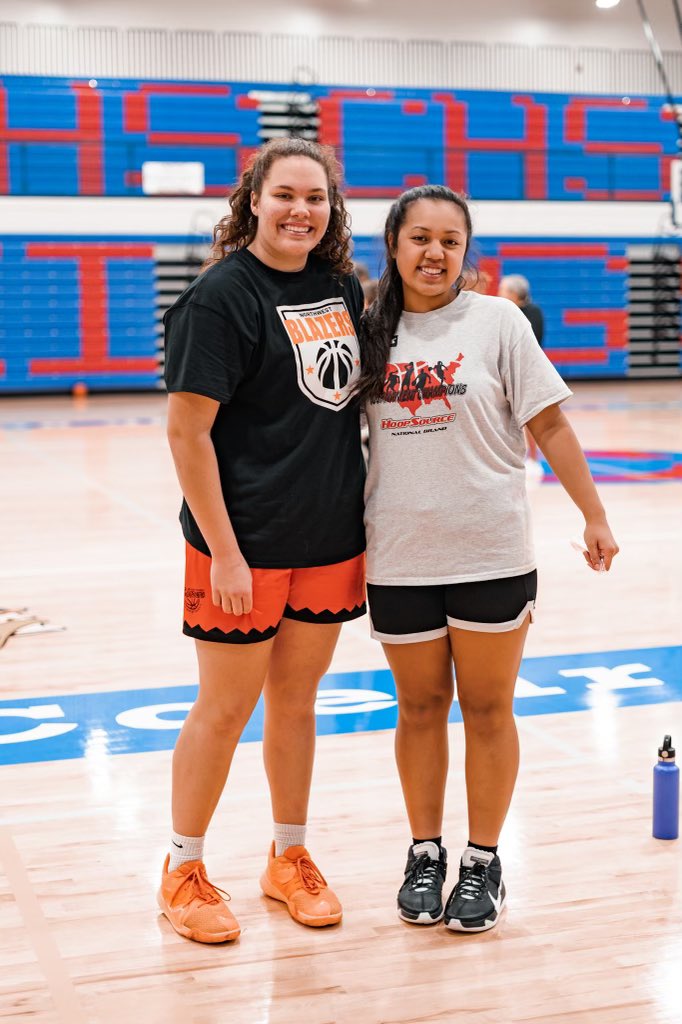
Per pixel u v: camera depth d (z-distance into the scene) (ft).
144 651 16.19
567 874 9.48
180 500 28.40
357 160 59.72
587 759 12.12
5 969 8.07
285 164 8.14
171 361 8.17
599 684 14.69
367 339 8.63
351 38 58.95
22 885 9.39
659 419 45.24
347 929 8.65
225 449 8.43
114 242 58.18
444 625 8.69
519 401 8.50
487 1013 7.47
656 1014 7.44
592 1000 7.61
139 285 58.85
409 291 8.64
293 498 8.38
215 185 58.75
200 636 8.52
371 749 12.48
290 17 58.18
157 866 9.75
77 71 56.44
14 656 15.98
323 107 58.80
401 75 59.82
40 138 56.49
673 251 64.64
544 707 13.84
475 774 8.82
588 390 59.77
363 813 10.79
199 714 8.70
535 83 61.26
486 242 61.98
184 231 58.90
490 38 60.44
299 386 8.30
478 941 8.43
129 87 56.80
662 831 10.13
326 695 14.34
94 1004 7.61
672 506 26.96
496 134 61.05
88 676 15.10
